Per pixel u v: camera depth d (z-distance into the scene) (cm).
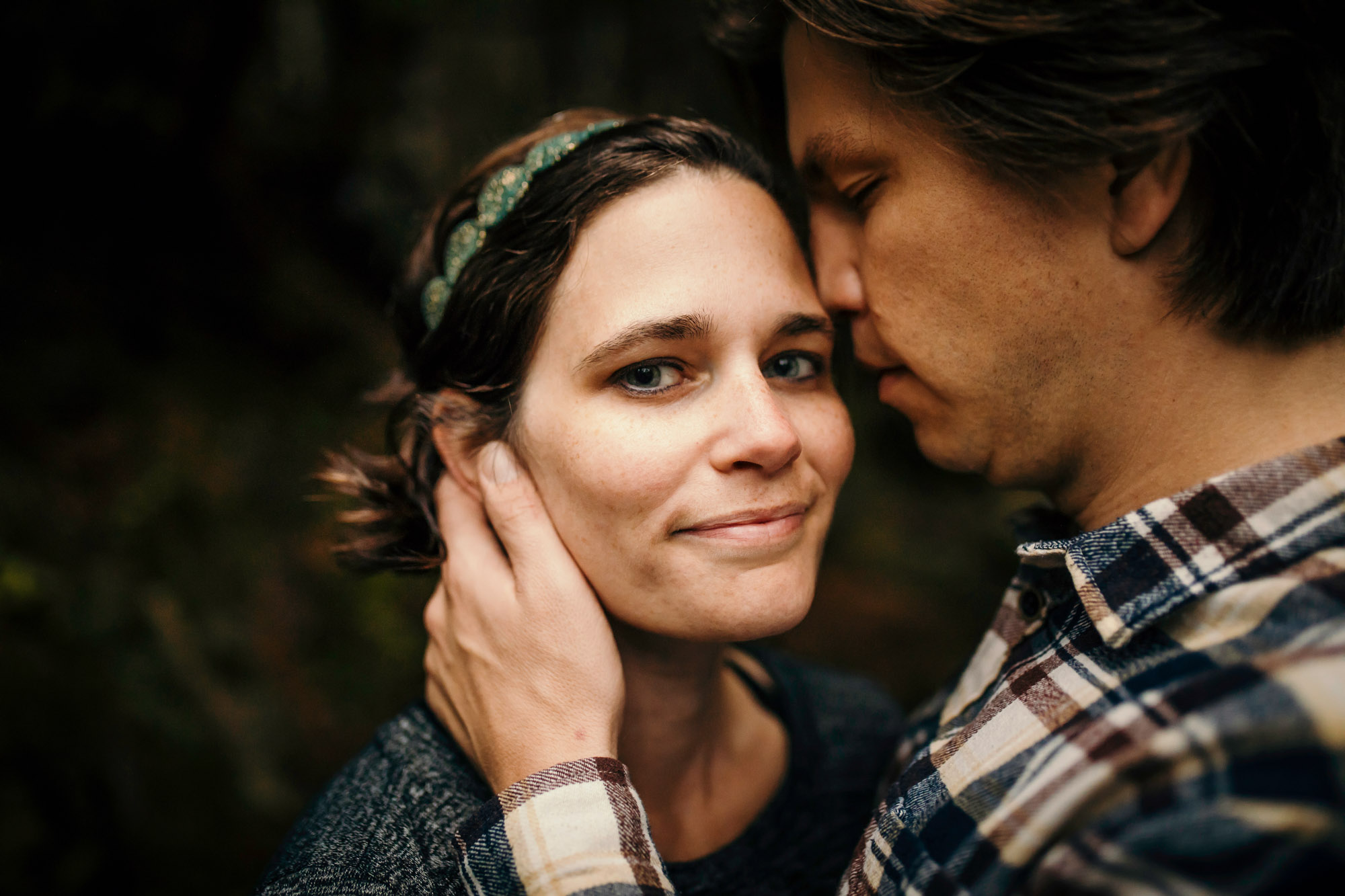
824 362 115
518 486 109
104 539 320
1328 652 68
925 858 90
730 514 100
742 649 149
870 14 92
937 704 129
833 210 111
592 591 109
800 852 128
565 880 90
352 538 131
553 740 101
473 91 490
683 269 101
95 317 388
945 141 95
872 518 529
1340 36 84
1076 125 87
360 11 454
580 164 106
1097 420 101
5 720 250
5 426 334
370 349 455
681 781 125
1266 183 87
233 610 337
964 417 106
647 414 102
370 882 101
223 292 430
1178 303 93
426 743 118
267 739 312
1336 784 60
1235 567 84
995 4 85
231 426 392
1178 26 82
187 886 268
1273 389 92
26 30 353
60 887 245
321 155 460
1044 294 96
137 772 271
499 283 109
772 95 130
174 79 396
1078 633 94
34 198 386
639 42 507
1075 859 69
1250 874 60
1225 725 67
